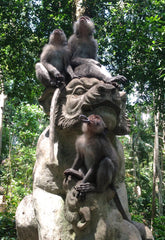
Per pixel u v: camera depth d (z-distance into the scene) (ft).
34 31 34.65
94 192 9.88
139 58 28.22
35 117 54.60
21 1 33.99
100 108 10.42
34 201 11.91
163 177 64.95
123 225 10.54
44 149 12.69
